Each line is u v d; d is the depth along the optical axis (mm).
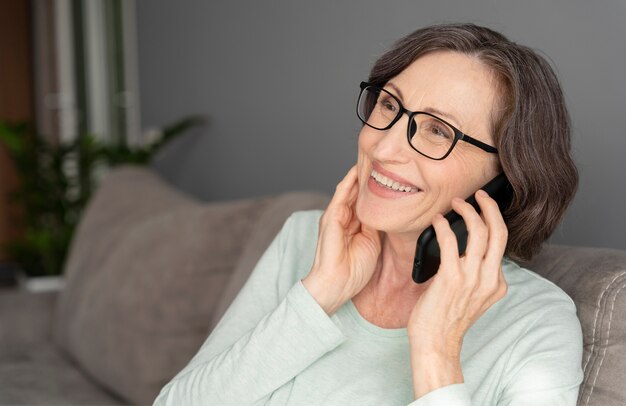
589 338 1195
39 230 4684
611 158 1566
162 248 2291
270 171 3045
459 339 1122
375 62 1317
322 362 1278
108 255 2613
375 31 2322
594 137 1604
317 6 2623
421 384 1095
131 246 2443
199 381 1299
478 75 1202
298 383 1273
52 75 6125
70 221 4531
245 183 3279
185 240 2223
